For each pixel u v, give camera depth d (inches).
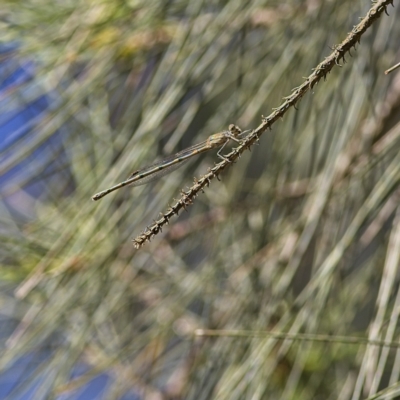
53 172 26.7
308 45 25.9
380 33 25.6
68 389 25.9
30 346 25.7
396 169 24.5
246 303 25.6
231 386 24.0
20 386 26.0
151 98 25.2
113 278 25.9
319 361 26.6
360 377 23.0
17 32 26.3
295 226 25.4
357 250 26.3
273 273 25.5
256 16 26.0
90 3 25.8
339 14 25.9
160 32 26.3
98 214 24.8
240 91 26.0
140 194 25.1
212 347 26.1
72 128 26.5
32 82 25.6
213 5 25.5
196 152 23.3
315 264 25.4
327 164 24.9
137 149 24.8
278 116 21.1
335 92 25.4
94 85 25.6
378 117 25.4
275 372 26.4
